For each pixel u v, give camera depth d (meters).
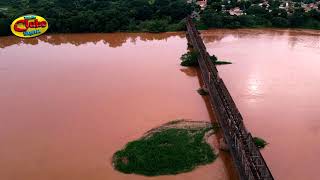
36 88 64.38
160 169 39.75
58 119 52.25
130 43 97.50
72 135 47.72
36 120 52.19
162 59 81.31
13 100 59.47
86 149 44.34
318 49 88.75
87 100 58.41
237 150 36.66
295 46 91.75
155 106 55.66
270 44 93.94
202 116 52.22
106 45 95.62
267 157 41.81
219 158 41.69
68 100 58.66
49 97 60.16
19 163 42.12
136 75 70.19
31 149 44.84
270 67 74.25
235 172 39.19
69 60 81.38
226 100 45.56
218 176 38.62
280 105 55.34
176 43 97.00
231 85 64.19
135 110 54.34
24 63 79.81
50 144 45.78
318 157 41.81
